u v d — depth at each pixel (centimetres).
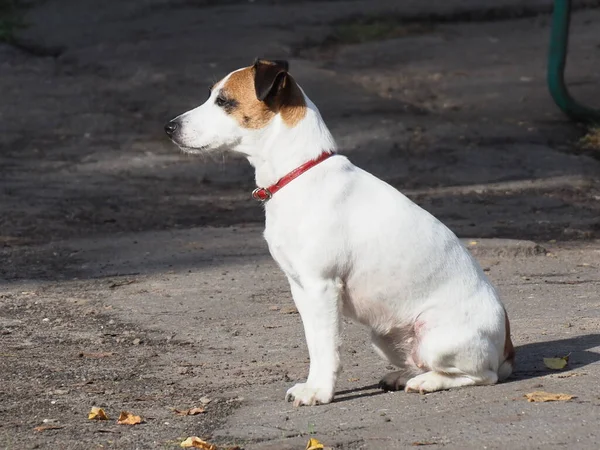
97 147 2222
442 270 788
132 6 3331
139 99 2509
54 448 704
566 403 740
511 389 783
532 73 2769
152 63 2756
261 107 801
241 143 812
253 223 1675
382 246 779
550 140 2308
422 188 1948
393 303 790
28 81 2631
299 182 786
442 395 780
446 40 3045
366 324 812
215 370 909
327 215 775
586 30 3125
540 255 1396
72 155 2167
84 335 1040
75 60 2820
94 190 1917
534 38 3062
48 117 2383
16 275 1320
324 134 806
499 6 3272
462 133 2314
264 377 880
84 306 1159
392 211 789
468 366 782
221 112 815
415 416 732
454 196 1861
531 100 2573
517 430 688
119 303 1170
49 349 988
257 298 1180
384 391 814
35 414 787
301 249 778
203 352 973
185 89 2561
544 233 1584
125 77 2662
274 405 789
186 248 1466
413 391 794
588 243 1505
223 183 2014
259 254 1423
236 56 2806
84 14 3266
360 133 2288
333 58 2859
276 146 799
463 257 805
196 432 734
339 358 787
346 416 745
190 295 1202
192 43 2917
